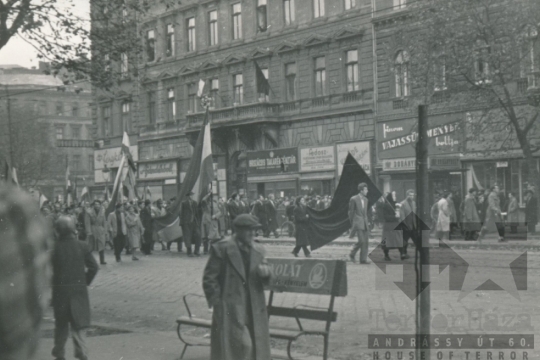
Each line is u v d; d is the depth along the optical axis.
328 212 20.31
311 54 43.34
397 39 36.78
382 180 38.97
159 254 27.09
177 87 52.91
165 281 17.16
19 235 3.39
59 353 7.88
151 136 55.06
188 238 25.06
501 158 33.03
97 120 60.78
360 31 40.22
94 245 23.44
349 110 40.84
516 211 30.27
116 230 23.89
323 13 42.94
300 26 44.00
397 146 38.06
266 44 46.16
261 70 46.47
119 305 13.20
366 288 14.14
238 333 6.54
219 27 49.53
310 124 43.25
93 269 8.03
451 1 29.38
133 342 9.16
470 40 29.31
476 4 29.52
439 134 34.59
